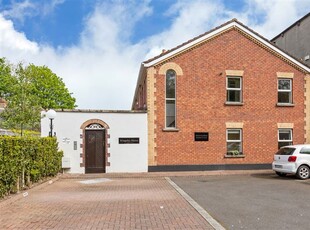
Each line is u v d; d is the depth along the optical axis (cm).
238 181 1407
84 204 920
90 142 1714
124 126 1731
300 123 1880
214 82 1798
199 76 1786
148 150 1731
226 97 1816
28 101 1931
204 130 1777
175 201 961
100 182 1408
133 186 1285
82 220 738
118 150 1722
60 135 1692
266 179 1470
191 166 1755
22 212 819
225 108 1803
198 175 1636
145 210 838
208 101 1788
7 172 975
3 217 767
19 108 1881
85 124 1708
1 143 925
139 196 1051
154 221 727
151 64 1736
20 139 1089
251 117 1827
